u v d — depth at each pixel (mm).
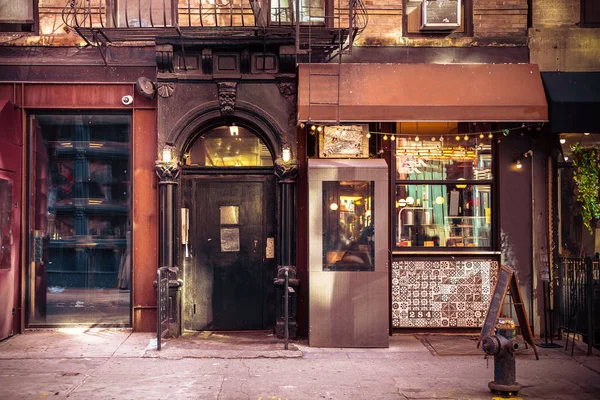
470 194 10438
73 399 6957
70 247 10383
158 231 10156
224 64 10031
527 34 10289
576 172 10438
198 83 10078
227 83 9977
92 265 10391
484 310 10305
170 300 9938
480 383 7637
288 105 10070
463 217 10438
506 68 10055
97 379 7742
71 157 10406
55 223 10391
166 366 8367
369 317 9383
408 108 9625
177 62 10039
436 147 10438
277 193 10227
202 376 7891
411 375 7996
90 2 9852
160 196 10023
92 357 8781
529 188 10328
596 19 10320
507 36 10266
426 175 10422
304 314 10125
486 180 10445
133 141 10289
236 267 10422
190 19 9812
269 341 9688
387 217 9422
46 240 10359
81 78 10234
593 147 10359
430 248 10414
